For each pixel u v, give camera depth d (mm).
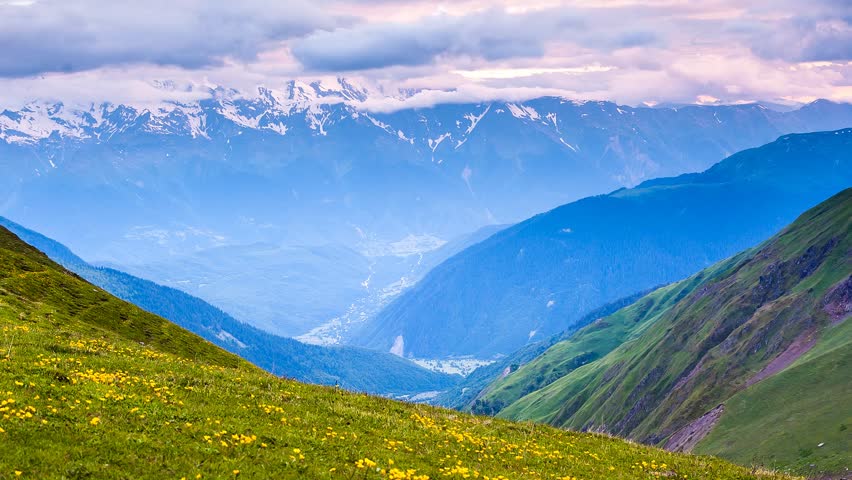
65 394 27203
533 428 38938
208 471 22609
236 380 36438
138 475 21562
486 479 26484
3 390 25984
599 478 29891
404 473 25031
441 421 36438
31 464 20781
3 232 104438
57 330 50375
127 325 75188
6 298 58688
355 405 35719
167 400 29203
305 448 26219
